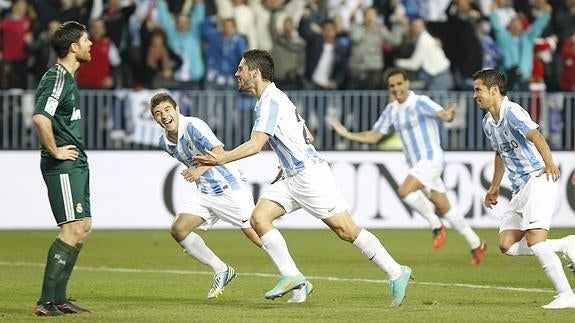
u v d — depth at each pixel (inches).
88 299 1451.8
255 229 1348.4
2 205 2659.9
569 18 2960.1
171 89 2768.2
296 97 2669.8
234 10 2829.7
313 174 1322.6
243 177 1545.3
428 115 2041.1
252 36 2837.1
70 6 2864.2
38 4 2842.0
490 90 1360.7
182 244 1494.8
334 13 3004.4
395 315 1246.3
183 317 1227.9
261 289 1584.6
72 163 1238.9
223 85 2760.8
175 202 2691.9
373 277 1761.8
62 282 1254.3
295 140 1318.9
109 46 2768.2
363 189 2699.3
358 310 1294.3
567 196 2687.0
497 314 1256.8
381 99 2679.6
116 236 2541.8
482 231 2645.2
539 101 2674.7
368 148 2694.4
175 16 2834.6
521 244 1402.6
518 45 2854.3
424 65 2765.7
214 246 2349.9
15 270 1873.8
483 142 2687.0
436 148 2047.2
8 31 2775.6
